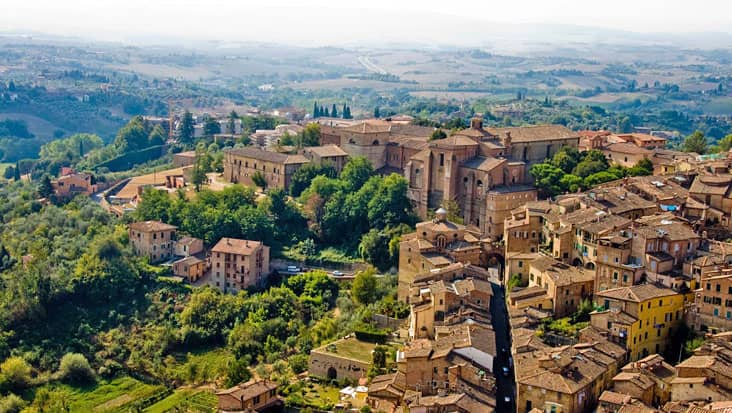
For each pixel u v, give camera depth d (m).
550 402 184.25
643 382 183.62
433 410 188.50
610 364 195.00
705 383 176.25
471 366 198.62
